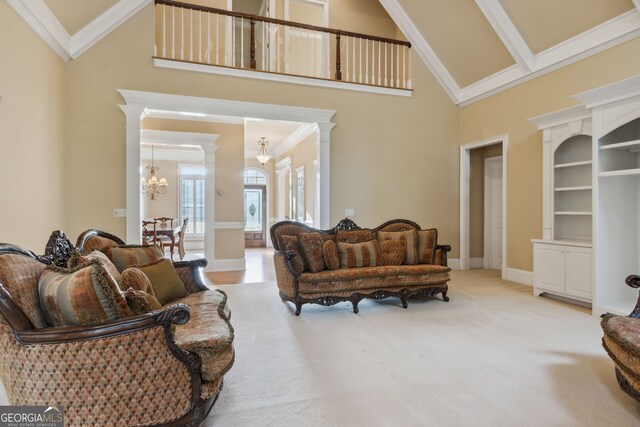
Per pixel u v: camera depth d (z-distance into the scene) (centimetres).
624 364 187
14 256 167
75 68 445
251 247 1122
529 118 512
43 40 373
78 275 155
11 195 312
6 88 301
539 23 458
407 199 614
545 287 437
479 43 543
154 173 976
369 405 197
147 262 283
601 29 412
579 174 454
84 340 143
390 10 607
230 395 208
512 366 245
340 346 283
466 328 325
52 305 153
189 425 160
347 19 672
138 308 166
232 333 195
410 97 616
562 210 471
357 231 451
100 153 455
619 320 207
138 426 149
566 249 411
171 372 155
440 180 636
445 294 423
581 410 191
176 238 888
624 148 372
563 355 263
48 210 391
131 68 468
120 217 463
